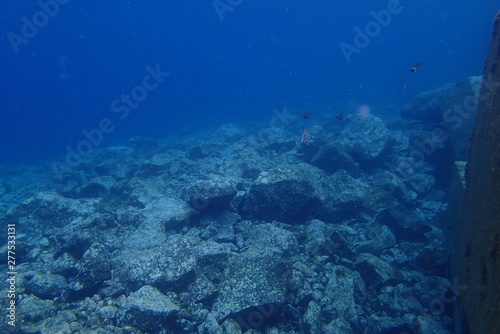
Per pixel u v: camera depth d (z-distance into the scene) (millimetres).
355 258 6582
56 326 4543
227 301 4973
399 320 4902
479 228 3449
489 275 2893
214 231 7332
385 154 10859
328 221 8070
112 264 5992
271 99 50781
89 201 9305
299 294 5367
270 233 6809
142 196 10086
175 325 4711
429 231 7469
